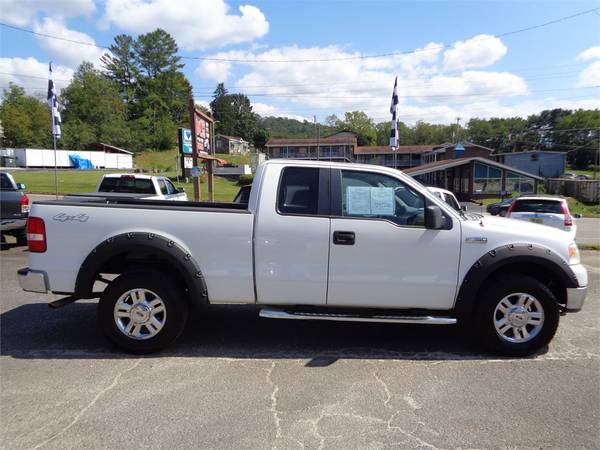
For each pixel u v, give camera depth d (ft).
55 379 11.73
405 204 13.62
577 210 107.04
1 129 246.06
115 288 13.23
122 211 13.38
